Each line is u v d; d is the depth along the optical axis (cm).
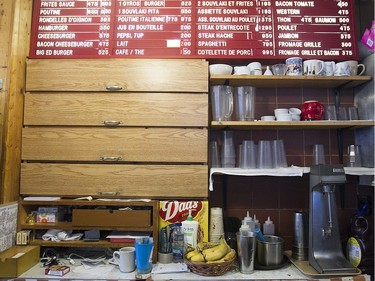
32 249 153
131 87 170
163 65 171
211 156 180
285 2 184
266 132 195
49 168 167
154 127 169
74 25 180
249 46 180
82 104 170
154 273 143
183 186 165
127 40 179
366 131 180
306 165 192
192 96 169
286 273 147
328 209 155
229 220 179
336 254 150
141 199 165
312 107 173
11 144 162
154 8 182
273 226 178
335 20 183
